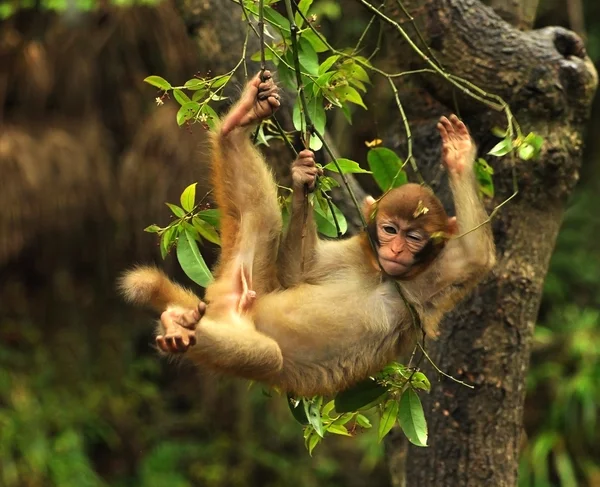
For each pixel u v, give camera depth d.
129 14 18.84
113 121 19.81
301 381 8.70
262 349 8.07
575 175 10.47
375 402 8.52
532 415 20.31
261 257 8.62
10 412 18.98
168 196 18.66
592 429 19.03
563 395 19.36
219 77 8.41
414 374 8.27
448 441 10.34
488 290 10.28
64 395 19.97
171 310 7.29
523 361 10.48
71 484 18.20
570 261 21.92
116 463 20.28
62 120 19.61
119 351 20.97
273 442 20.89
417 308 8.88
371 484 20.67
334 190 10.73
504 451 10.36
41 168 19.06
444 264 8.80
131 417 20.42
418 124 11.11
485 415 10.30
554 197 10.38
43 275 20.80
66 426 19.33
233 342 7.98
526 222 10.34
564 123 10.30
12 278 20.91
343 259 8.95
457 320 10.37
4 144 18.97
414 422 8.21
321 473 20.34
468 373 10.30
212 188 8.82
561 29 10.61
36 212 19.20
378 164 9.38
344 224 8.80
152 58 19.42
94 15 19.12
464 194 8.66
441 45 10.34
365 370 8.71
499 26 10.42
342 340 8.67
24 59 19.34
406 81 11.06
